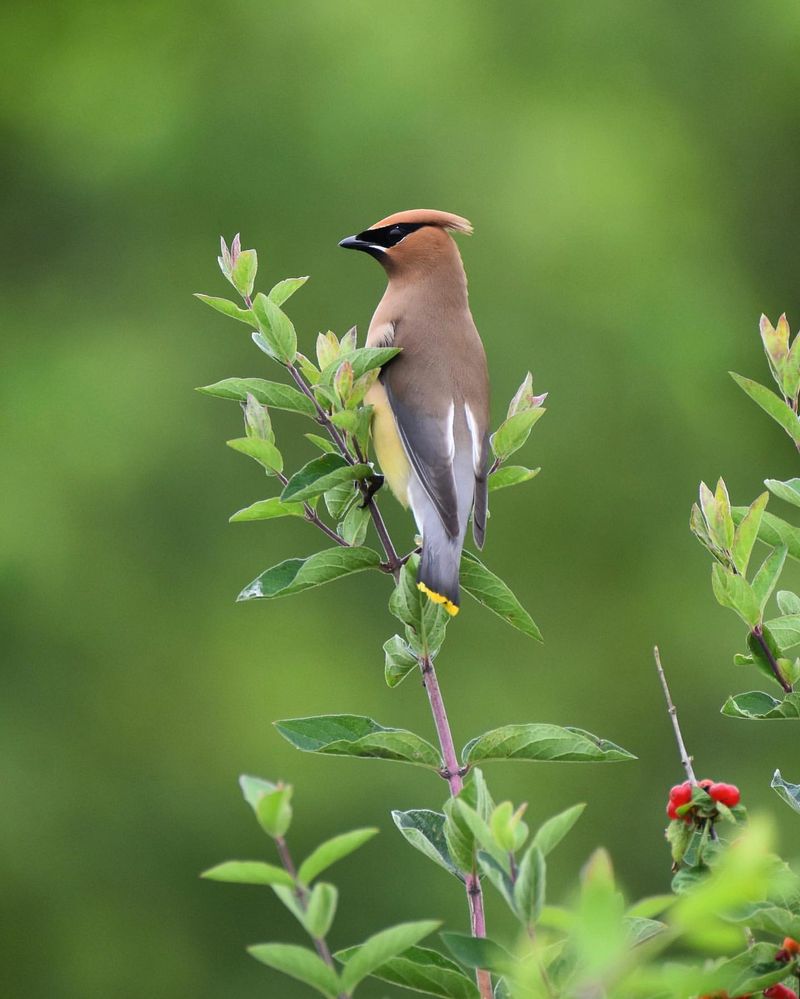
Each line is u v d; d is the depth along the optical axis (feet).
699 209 59.26
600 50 60.08
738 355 57.88
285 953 11.40
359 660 54.39
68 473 55.42
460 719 54.19
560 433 56.29
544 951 11.54
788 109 61.36
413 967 13.32
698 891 10.40
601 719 55.31
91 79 60.70
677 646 55.67
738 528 15.08
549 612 55.98
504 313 56.44
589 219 56.90
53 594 54.90
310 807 52.26
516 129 57.77
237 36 59.72
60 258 59.52
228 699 54.44
